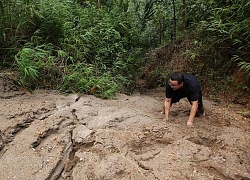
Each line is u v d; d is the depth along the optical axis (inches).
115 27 265.1
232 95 205.8
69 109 157.9
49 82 192.4
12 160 119.0
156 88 263.0
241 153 129.8
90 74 206.8
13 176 111.0
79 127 140.4
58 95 181.9
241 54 212.7
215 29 204.5
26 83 182.4
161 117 163.3
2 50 194.4
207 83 225.8
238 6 201.9
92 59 232.5
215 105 195.9
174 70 261.4
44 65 190.1
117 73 238.1
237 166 119.1
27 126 142.2
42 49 202.5
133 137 132.9
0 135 132.8
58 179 114.7
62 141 130.8
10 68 189.5
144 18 321.1
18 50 193.3
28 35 208.8
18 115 147.4
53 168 115.7
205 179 108.7
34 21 208.2
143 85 279.0
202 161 120.0
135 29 289.1
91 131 135.4
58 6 217.5
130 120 151.3
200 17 264.1
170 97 155.9
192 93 152.4
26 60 178.1
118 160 116.3
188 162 117.7
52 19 211.8
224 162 120.8
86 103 170.9
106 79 206.4
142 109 175.6
